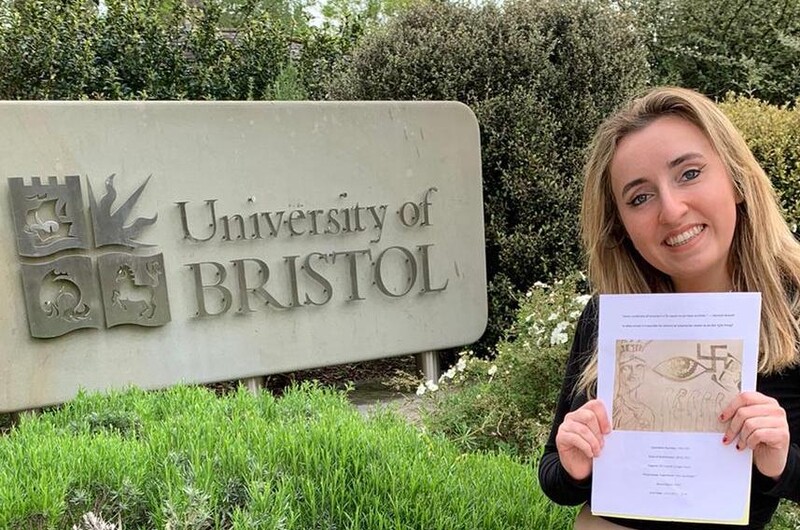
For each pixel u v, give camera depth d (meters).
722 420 1.34
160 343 4.18
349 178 4.57
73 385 4.00
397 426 2.30
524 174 5.14
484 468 2.11
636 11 8.34
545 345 3.27
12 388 3.88
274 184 4.39
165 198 4.14
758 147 5.28
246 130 4.29
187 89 7.85
